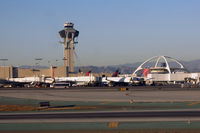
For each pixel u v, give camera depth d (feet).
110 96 290.15
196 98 252.42
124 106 195.62
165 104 203.72
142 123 127.13
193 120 132.98
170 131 108.47
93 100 247.09
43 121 136.67
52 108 192.44
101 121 134.21
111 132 109.60
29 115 158.81
